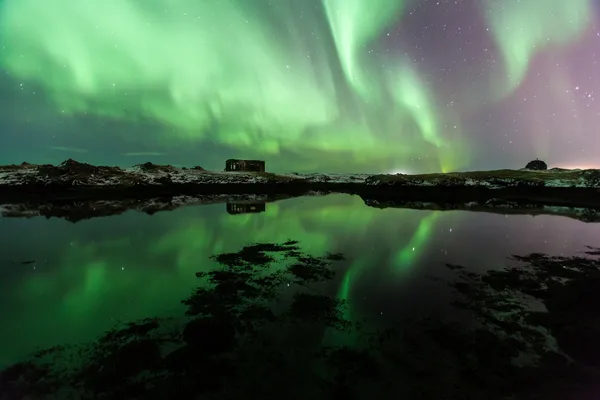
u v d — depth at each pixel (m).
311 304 7.98
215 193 49.25
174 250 13.81
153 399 4.70
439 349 5.88
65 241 15.46
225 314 7.43
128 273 10.62
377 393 4.77
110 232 17.72
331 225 20.27
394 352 5.81
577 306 7.69
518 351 5.76
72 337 6.41
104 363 5.54
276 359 5.66
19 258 12.49
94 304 8.04
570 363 5.39
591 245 14.45
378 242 15.34
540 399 4.60
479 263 11.62
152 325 6.95
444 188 41.31
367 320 7.06
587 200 30.23
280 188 55.72
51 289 9.12
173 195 45.03
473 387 4.86
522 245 14.52
